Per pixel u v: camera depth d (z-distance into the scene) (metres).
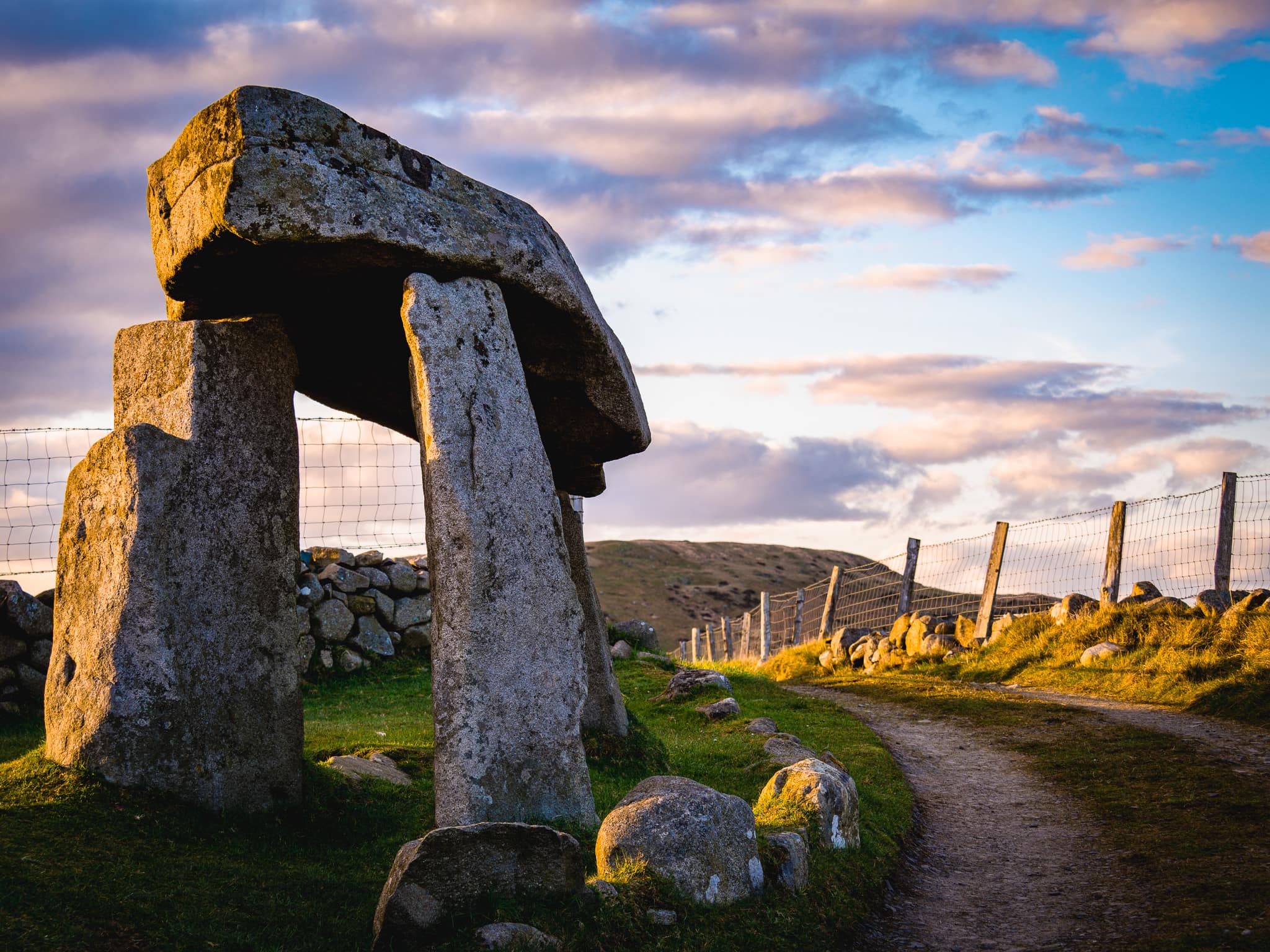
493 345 5.99
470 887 4.32
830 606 21.94
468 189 6.20
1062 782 8.80
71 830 4.89
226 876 4.88
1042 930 5.52
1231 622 12.18
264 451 6.10
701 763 9.10
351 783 6.54
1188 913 5.39
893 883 6.43
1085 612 14.99
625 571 78.75
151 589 5.47
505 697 5.54
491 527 5.66
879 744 10.64
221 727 5.66
